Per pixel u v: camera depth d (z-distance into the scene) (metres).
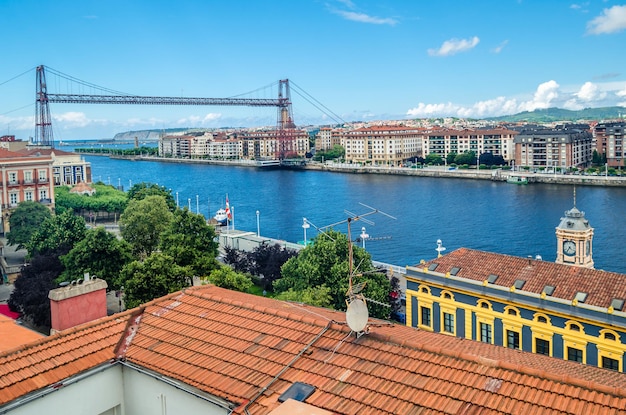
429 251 174.38
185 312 31.30
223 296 33.88
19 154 177.75
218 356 26.19
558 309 60.06
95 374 25.86
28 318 86.94
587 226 77.88
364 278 81.12
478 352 27.30
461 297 69.19
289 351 25.92
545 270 66.38
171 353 26.89
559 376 21.77
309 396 22.36
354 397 21.98
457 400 21.20
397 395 21.88
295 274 89.81
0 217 161.00
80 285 35.91
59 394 24.53
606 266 152.25
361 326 26.03
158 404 25.55
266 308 30.33
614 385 24.20
